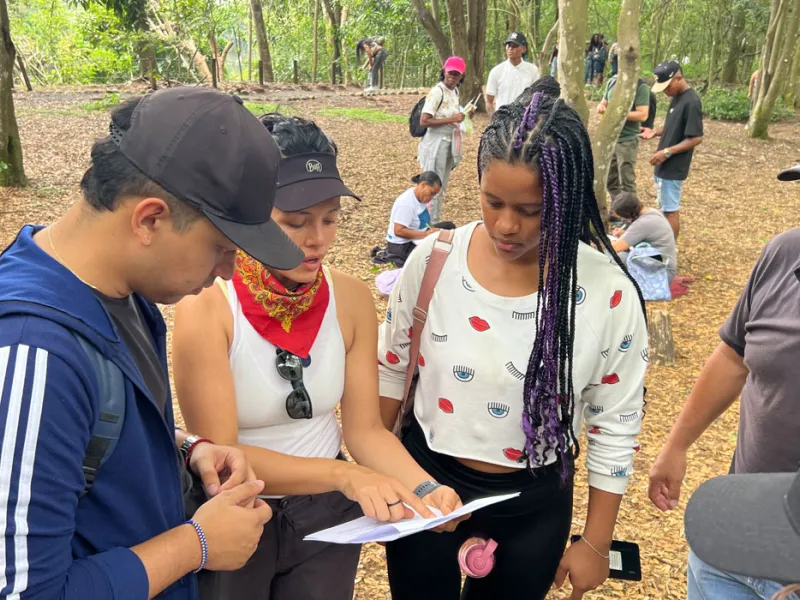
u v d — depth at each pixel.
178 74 19.34
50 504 1.03
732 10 23.55
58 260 1.15
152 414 1.26
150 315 1.41
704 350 5.29
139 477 1.23
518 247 1.59
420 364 1.85
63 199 7.88
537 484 1.83
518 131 1.49
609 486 1.80
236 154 1.15
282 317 1.68
